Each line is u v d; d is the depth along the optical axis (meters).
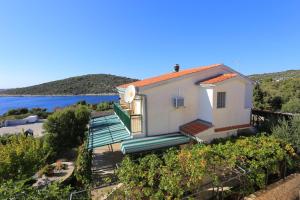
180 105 16.75
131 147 13.87
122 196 9.05
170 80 16.61
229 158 10.93
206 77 18.14
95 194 11.38
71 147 23.12
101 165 17.22
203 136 15.46
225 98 16.58
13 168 12.05
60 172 16.19
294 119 15.34
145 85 15.80
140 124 16.27
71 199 8.69
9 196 8.05
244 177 10.38
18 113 60.97
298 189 10.03
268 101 43.25
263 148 12.13
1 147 13.55
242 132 17.72
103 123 23.28
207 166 9.97
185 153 11.18
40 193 8.50
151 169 9.77
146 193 8.98
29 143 15.00
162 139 15.35
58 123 22.22
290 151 12.91
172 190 8.73
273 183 11.34
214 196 10.47
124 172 9.91
